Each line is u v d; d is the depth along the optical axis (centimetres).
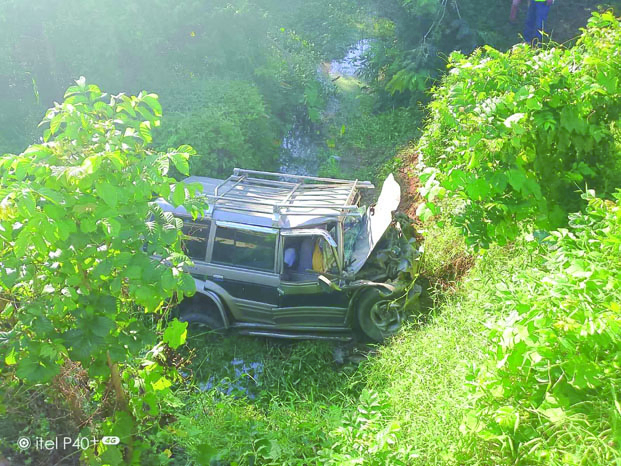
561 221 542
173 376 500
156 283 378
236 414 560
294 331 784
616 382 347
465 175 502
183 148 413
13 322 397
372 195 1094
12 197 338
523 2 1532
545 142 540
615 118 555
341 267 756
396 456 425
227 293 775
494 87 549
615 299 370
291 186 846
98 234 373
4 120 1184
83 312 372
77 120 388
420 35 1370
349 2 1933
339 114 1419
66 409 439
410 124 1291
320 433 518
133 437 453
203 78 1288
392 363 629
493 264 674
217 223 766
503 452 372
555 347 360
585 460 324
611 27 614
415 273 773
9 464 409
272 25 1716
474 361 449
